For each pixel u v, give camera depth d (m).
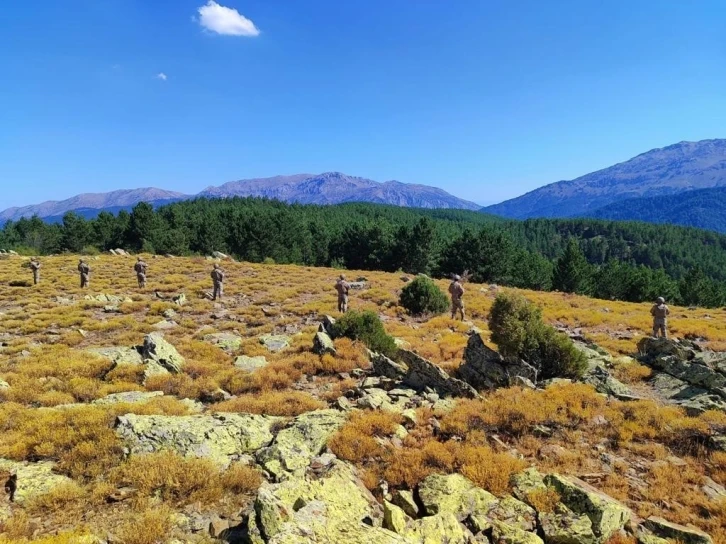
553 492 7.24
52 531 6.16
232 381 13.86
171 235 76.75
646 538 6.43
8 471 7.69
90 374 14.49
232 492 7.30
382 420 10.04
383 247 78.56
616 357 17.59
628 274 67.94
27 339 20.77
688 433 9.92
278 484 6.88
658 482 8.20
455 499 7.08
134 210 80.81
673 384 13.45
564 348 14.20
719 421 10.28
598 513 6.65
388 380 13.84
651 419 10.59
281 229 88.81
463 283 45.25
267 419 10.24
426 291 28.50
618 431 10.07
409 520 6.58
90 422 9.11
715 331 24.05
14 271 43.44
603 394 12.38
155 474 7.27
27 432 8.99
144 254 66.69
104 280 39.59
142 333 22.36
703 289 62.88
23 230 83.88
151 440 8.48
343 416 10.59
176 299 30.94
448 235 112.38
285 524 5.61
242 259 81.31
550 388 12.11
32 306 28.64
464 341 19.95
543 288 68.44
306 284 39.56
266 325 24.33
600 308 34.25
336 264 81.25
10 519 6.25
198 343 19.08
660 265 161.50
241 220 86.81
